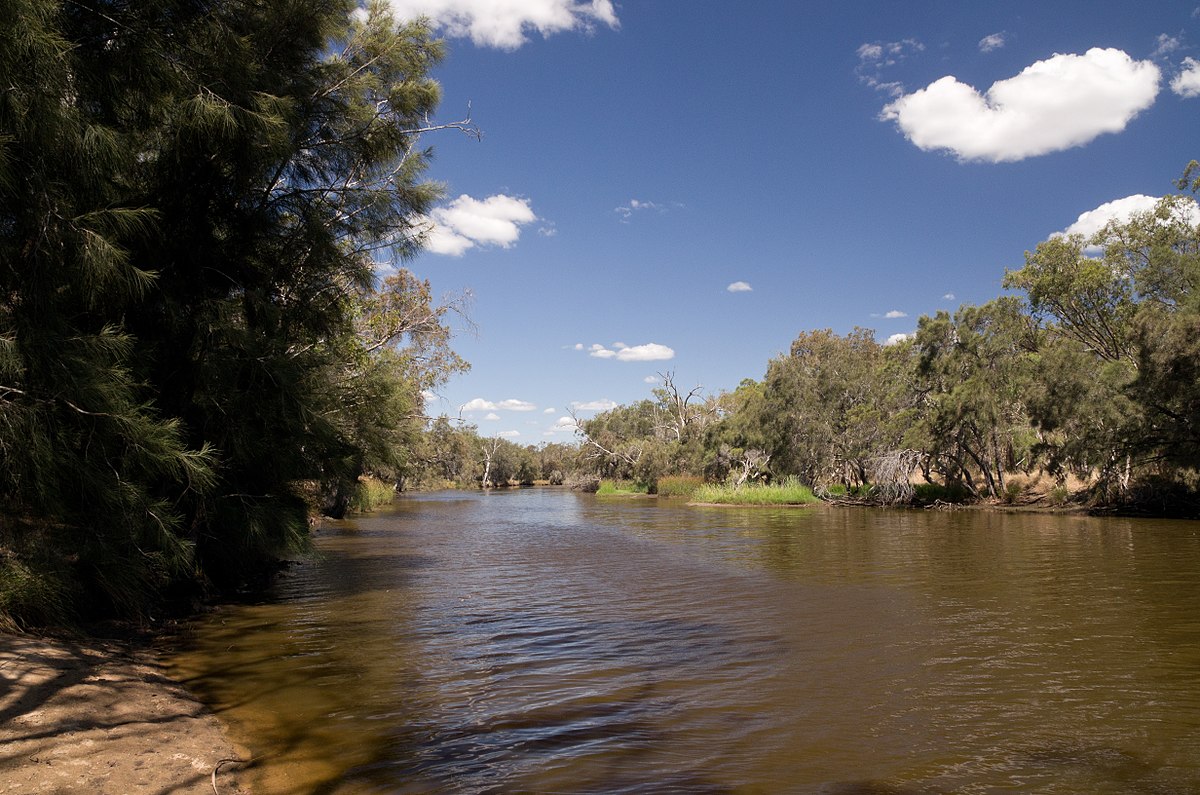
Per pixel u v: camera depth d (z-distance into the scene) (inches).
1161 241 1310.3
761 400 1883.6
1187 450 1110.4
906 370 1753.2
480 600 438.6
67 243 250.1
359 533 971.3
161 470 295.3
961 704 233.6
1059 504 1362.0
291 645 319.3
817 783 172.9
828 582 499.5
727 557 658.8
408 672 274.1
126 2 307.4
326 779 173.5
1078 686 252.5
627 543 804.6
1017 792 168.2
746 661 289.6
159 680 252.4
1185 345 1054.4
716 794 166.1
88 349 255.3
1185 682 256.5
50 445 239.9
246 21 390.0
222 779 170.7
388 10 490.3
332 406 471.5
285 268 434.3
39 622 284.4
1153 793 167.9
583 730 209.9
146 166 367.2
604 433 3031.5
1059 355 1259.2
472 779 174.1
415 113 485.4
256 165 381.4
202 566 426.9
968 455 1654.8
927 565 583.2
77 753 172.9
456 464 3794.3
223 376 360.8
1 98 223.8
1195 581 483.2
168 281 356.2
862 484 1796.3
